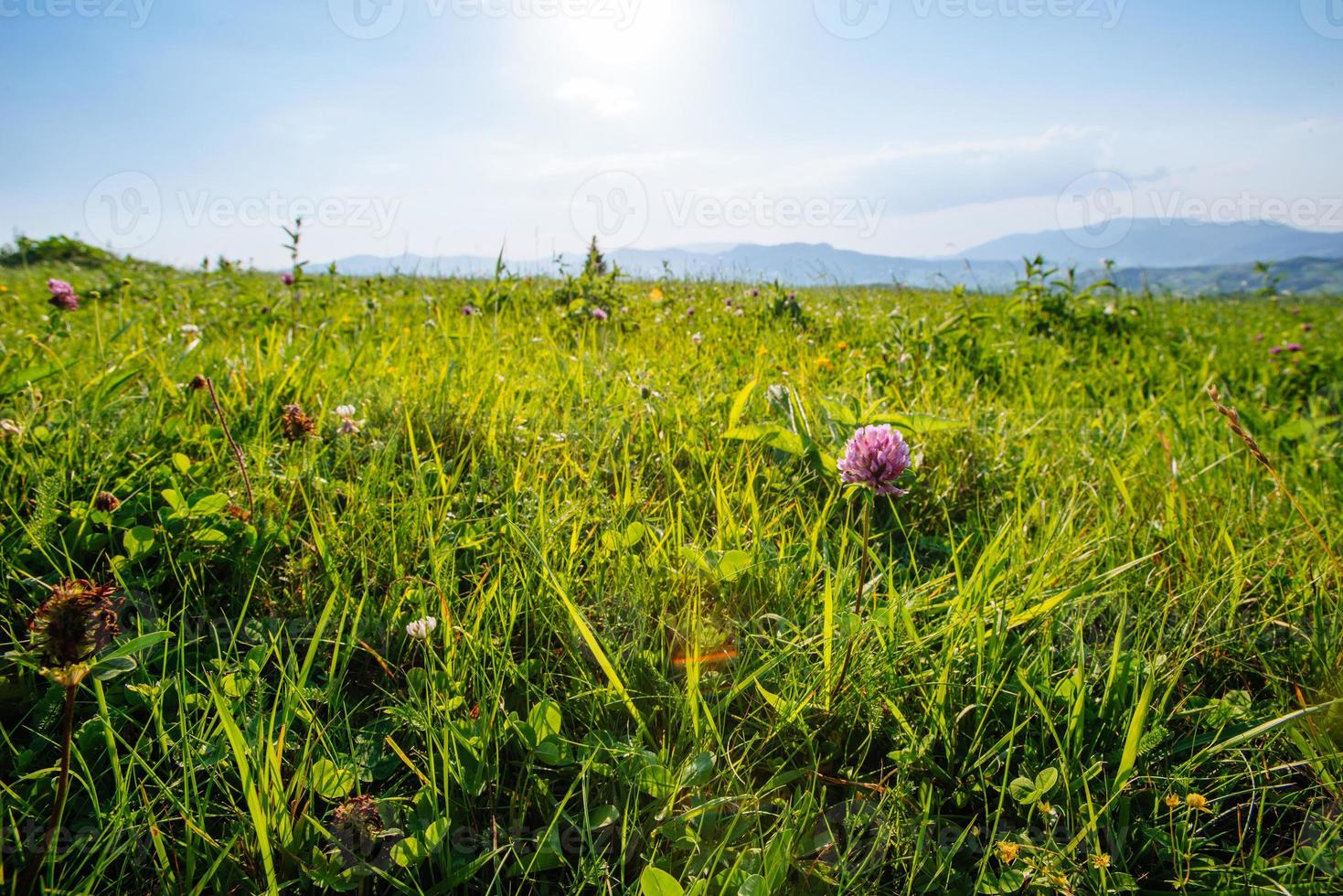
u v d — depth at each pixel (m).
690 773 0.36
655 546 0.51
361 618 0.45
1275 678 0.44
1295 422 0.87
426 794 0.35
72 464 0.54
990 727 0.41
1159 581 0.51
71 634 0.28
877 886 0.34
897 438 0.41
